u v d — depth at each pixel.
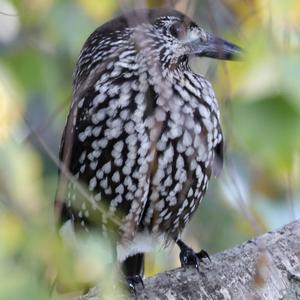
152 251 8.39
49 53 7.16
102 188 7.91
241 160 7.03
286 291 6.74
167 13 7.99
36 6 7.05
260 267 5.93
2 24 7.75
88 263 4.23
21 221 4.18
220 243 9.55
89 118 7.77
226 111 5.06
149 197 7.97
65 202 8.08
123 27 7.95
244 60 4.76
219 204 9.62
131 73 7.74
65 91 7.97
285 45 4.69
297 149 4.61
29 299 3.85
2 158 4.54
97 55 7.97
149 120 7.67
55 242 4.13
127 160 7.76
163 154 7.75
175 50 7.91
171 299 6.79
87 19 7.30
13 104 5.24
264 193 8.43
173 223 8.27
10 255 3.96
